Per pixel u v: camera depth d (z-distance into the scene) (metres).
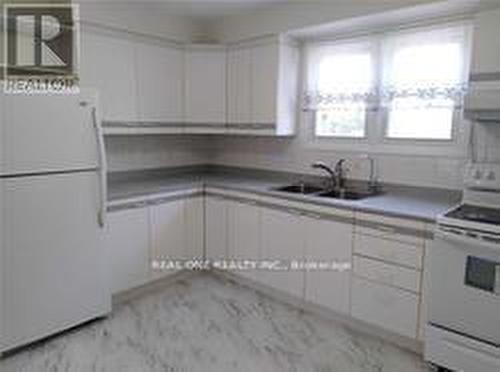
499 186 2.38
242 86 3.63
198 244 3.63
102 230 2.75
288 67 3.46
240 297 3.24
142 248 3.17
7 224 2.31
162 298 3.20
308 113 3.58
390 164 3.12
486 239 1.98
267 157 3.93
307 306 3.02
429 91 2.87
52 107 2.42
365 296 2.63
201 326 2.78
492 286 1.99
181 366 2.33
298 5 3.18
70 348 2.49
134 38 3.31
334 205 2.72
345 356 2.44
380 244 2.51
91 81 3.06
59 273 2.56
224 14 3.60
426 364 2.35
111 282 2.98
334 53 3.38
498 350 2.00
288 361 2.39
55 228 2.51
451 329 2.16
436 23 2.82
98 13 3.06
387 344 2.57
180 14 3.60
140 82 3.39
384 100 3.12
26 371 2.26
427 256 2.31
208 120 3.79
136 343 2.55
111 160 3.60
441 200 2.79
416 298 2.39
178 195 3.40
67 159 2.52
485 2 2.44
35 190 2.40
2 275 2.32
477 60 2.33
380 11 2.71
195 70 3.73
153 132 3.54
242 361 2.38
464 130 2.75
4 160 2.26
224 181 3.65
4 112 2.24
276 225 3.10
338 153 3.41
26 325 2.44
